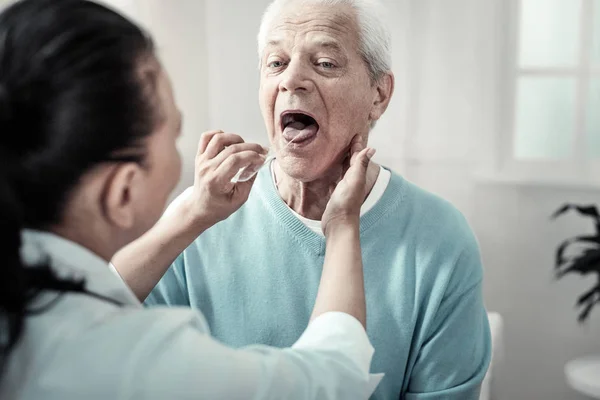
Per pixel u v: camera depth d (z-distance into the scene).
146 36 0.67
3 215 0.56
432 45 2.45
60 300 0.61
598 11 2.40
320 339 0.72
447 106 2.47
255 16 2.53
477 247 1.09
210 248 1.11
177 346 0.61
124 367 0.59
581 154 2.45
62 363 0.59
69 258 0.63
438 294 1.03
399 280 1.04
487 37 2.44
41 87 0.59
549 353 2.53
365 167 0.88
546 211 2.48
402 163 2.52
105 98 0.60
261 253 1.08
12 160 0.60
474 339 1.04
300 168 1.02
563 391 2.53
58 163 0.60
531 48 2.50
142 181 0.66
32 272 0.60
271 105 1.04
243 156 0.89
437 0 2.42
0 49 0.60
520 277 2.53
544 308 2.52
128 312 0.64
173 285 1.13
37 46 0.59
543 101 2.50
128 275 0.94
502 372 2.58
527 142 2.53
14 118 0.59
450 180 2.52
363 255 1.06
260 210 1.10
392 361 1.04
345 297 0.76
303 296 1.06
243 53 2.56
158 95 0.66
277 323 1.07
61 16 0.61
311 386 0.65
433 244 1.05
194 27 2.53
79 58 0.59
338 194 0.86
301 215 1.09
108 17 0.63
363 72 1.02
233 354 0.63
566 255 2.47
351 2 1.00
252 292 1.08
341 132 1.02
